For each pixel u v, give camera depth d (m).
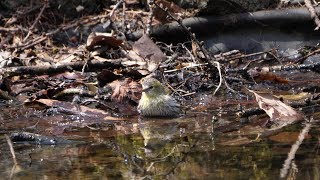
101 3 16.03
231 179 6.97
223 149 8.27
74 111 11.02
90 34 14.23
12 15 15.73
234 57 13.69
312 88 12.16
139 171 7.45
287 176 6.99
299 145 8.30
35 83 12.47
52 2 15.66
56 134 9.60
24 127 10.16
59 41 14.82
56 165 7.86
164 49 14.22
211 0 14.47
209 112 10.86
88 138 9.30
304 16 14.59
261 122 9.84
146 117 10.80
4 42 14.57
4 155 8.46
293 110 10.21
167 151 8.35
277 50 14.36
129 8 15.73
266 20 14.67
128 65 13.05
